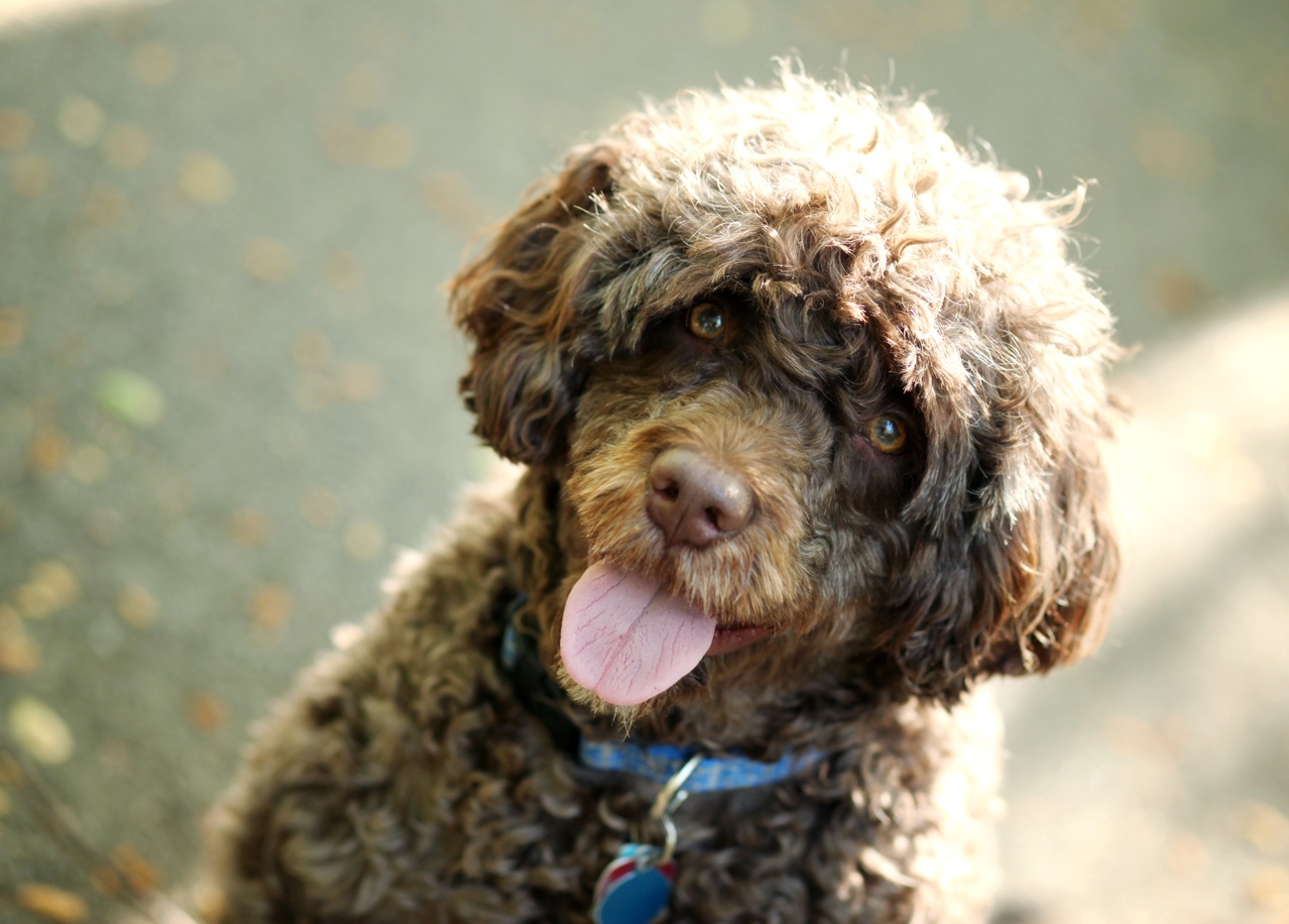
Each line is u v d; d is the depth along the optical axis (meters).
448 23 6.21
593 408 2.13
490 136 5.64
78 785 3.18
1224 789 4.26
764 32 6.72
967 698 2.54
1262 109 7.45
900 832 2.36
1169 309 6.02
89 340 4.28
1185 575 4.97
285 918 2.57
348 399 4.46
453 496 3.66
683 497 1.85
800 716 2.31
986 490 2.06
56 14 5.50
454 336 4.78
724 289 2.01
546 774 2.30
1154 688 4.53
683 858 2.31
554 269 2.27
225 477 4.07
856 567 2.10
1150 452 5.42
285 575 3.89
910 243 1.98
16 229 4.55
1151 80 7.40
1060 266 2.25
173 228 4.79
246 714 3.53
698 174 2.11
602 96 6.00
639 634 1.94
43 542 3.68
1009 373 2.03
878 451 2.05
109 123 5.11
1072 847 3.98
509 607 2.39
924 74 6.76
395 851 2.37
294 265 4.83
